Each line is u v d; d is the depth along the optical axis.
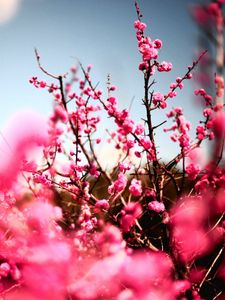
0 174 3.36
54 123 3.03
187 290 3.41
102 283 2.64
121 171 3.69
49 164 3.47
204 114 3.46
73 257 2.79
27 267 2.68
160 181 3.72
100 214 3.42
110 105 3.86
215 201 3.48
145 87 3.46
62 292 2.54
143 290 2.60
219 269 3.96
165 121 3.47
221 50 2.35
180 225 3.48
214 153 2.93
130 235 3.81
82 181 3.89
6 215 3.50
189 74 3.80
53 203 4.29
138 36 3.70
